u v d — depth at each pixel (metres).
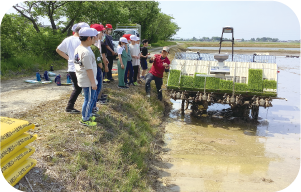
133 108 7.39
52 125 4.91
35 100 6.69
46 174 3.44
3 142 2.81
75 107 6.16
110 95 7.50
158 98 9.31
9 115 5.32
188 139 6.93
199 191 4.45
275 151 6.29
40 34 14.78
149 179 4.74
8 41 12.35
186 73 8.70
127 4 31.94
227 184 4.71
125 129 5.82
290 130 7.86
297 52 48.03
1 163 2.80
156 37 49.84
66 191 3.35
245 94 7.91
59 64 14.23
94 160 4.21
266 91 7.76
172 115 9.15
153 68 8.73
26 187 3.09
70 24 19.41
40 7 17.48
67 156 3.97
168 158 5.75
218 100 8.16
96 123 5.20
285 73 20.42
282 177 5.03
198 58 9.54
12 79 9.79
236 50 50.16
